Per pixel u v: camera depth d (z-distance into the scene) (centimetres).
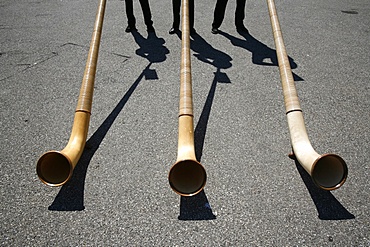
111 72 479
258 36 605
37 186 288
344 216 259
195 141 339
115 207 268
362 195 278
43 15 730
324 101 409
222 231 247
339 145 335
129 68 491
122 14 725
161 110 392
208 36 602
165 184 289
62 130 360
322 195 277
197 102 405
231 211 263
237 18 609
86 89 337
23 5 806
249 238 242
